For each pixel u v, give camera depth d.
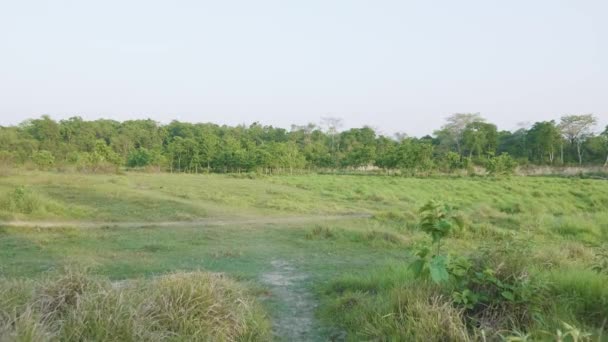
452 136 67.12
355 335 4.75
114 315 4.01
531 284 4.71
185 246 11.02
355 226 14.68
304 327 5.34
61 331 3.81
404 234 12.82
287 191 26.61
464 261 4.92
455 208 4.94
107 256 9.52
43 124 61.03
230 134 78.75
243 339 4.57
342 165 55.94
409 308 4.57
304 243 11.74
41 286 4.81
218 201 21.16
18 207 15.36
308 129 83.31
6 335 3.38
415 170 47.28
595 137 55.25
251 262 9.35
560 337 3.34
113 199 19.03
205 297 4.73
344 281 6.95
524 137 61.59
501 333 4.18
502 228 13.62
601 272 5.81
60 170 37.16
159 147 58.00
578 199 23.92
